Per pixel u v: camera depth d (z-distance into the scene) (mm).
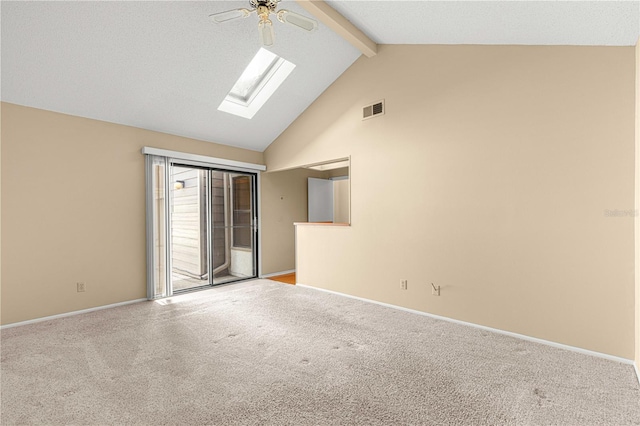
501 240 3068
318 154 4852
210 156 5051
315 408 1914
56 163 3641
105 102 3754
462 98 3324
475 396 2031
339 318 3529
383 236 3998
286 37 3744
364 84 4234
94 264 3922
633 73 2443
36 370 2383
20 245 3408
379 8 3078
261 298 4379
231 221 5465
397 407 1923
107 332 3143
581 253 2652
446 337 2980
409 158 3750
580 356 2580
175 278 5605
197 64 3697
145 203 4379
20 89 3256
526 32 2688
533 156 2881
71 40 2984
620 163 2488
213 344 2844
